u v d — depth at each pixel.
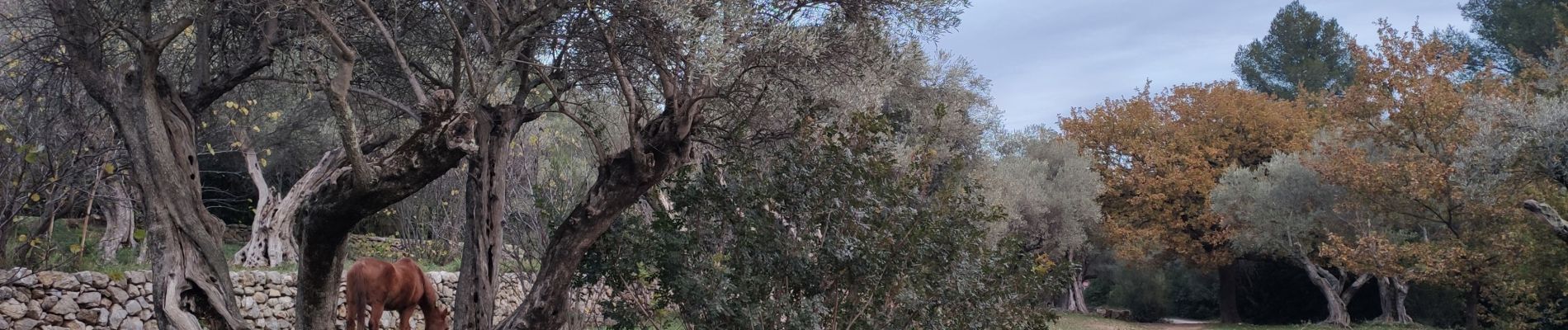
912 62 7.88
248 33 7.64
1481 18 46.19
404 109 6.77
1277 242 30.98
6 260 9.02
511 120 7.34
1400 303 30.42
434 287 12.05
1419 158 25.56
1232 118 37.84
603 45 7.07
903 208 7.66
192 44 7.80
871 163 7.61
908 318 7.65
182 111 6.13
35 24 7.68
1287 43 55.97
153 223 5.71
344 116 5.49
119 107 5.88
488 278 7.13
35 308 8.78
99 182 10.25
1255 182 31.91
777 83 7.23
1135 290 41.59
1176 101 39.47
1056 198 34.84
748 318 6.73
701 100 6.60
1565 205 19.73
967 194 8.73
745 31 6.55
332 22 6.30
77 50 6.13
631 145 6.36
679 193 7.25
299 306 6.36
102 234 15.43
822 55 7.20
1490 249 23.11
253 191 21.67
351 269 10.44
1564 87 27.97
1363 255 25.48
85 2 6.17
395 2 7.29
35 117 8.72
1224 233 34.34
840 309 7.45
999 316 8.50
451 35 8.04
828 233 7.43
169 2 6.78
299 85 8.47
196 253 5.82
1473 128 22.88
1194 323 39.56
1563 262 20.16
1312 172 29.94
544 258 6.53
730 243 7.26
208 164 20.27
